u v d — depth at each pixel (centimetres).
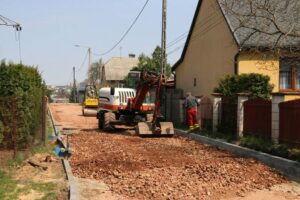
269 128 1608
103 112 2561
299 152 1310
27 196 918
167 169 1259
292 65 2233
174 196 964
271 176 1174
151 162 1369
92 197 964
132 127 2544
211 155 1536
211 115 2148
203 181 1107
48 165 1275
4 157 1289
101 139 2023
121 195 984
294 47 2045
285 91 2322
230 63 2402
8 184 1015
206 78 2830
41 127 1756
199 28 2952
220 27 2553
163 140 2034
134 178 1145
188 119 2267
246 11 2334
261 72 2311
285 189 1050
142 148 1728
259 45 2177
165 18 2569
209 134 2027
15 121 1362
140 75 2395
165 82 2264
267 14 1784
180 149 1700
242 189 1035
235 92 2016
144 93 2391
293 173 1195
